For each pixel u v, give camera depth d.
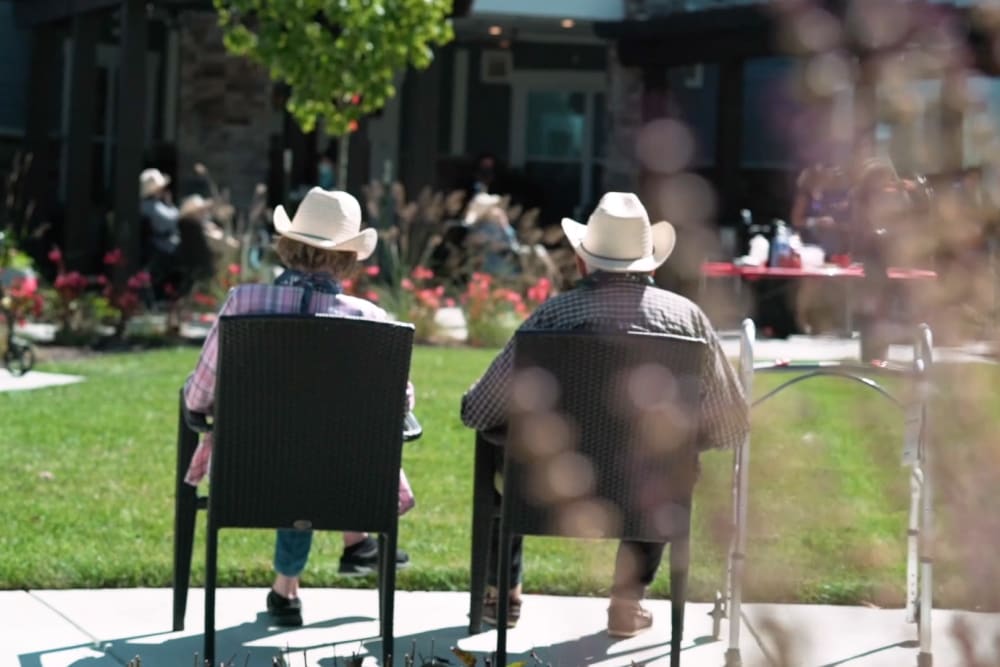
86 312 17.38
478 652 5.90
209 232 18.84
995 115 2.46
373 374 5.41
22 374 14.01
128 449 10.20
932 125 2.50
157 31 26.06
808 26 2.61
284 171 25.12
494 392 5.66
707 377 5.56
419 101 20.25
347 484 5.45
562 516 5.32
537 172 27.69
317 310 5.84
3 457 9.73
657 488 5.31
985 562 2.55
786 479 3.36
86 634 6.06
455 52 27.23
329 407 5.39
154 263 20.25
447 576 7.02
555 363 5.27
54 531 7.76
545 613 6.58
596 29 22.64
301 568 6.24
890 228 2.59
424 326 17.86
